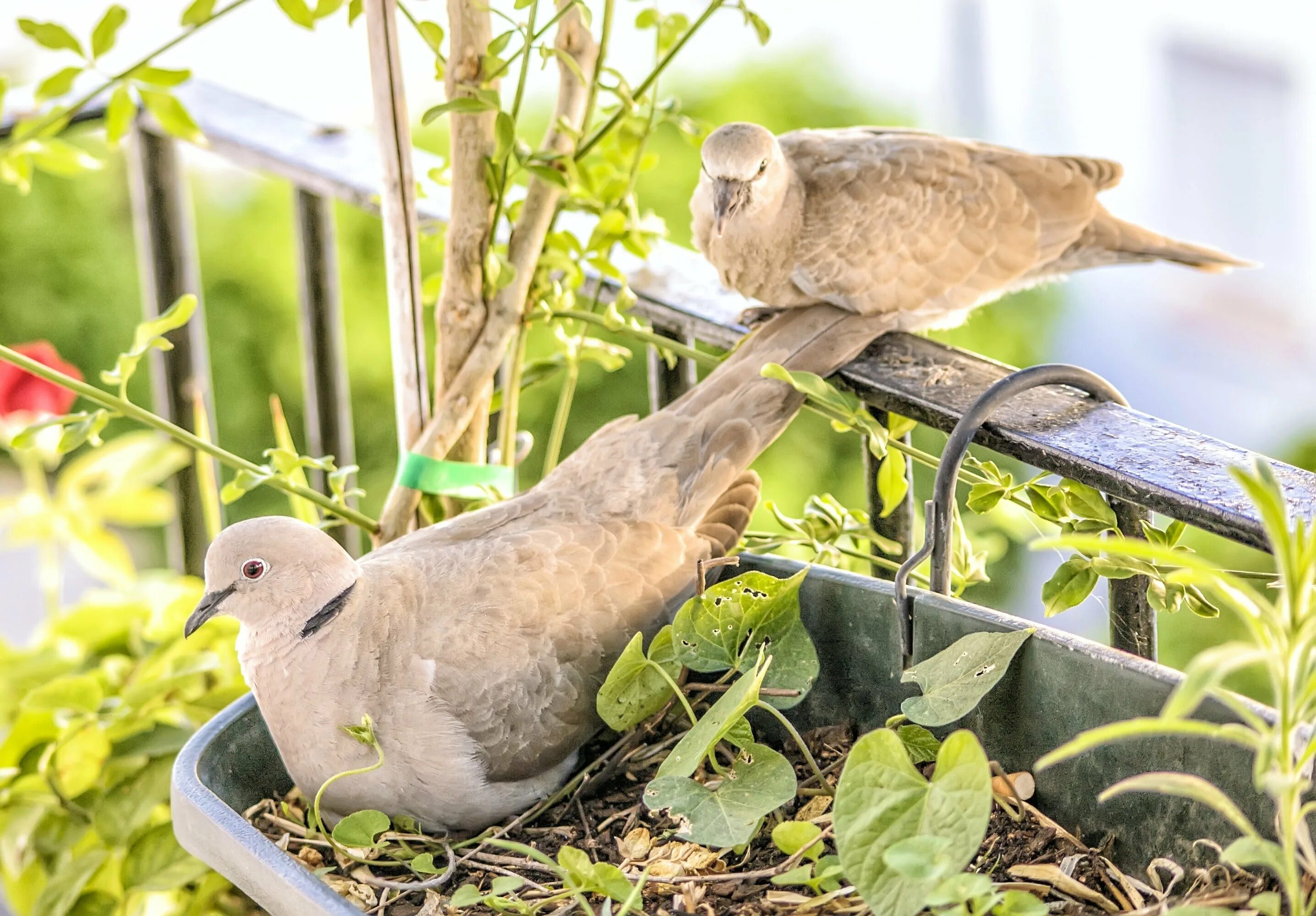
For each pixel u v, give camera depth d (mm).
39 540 3787
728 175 3297
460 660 2580
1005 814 2357
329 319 3854
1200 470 2346
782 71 7941
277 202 7035
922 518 5371
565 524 2828
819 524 3146
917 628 2441
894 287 3408
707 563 2516
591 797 2693
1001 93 12836
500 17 3338
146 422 2883
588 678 2664
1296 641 1682
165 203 3914
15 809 3270
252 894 2145
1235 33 12109
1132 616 2646
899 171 3451
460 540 2840
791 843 2262
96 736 3271
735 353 3135
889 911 1948
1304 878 2023
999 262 3555
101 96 3861
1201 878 2119
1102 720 2219
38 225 7133
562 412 3547
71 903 3049
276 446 6844
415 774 2570
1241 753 2061
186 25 3041
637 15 3348
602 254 3365
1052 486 2656
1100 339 12000
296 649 2582
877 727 2582
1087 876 2232
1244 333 12156
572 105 3172
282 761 2686
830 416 3008
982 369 2893
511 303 3195
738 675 2734
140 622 3703
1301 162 12070
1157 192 12812
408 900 2424
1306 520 2186
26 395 3646
